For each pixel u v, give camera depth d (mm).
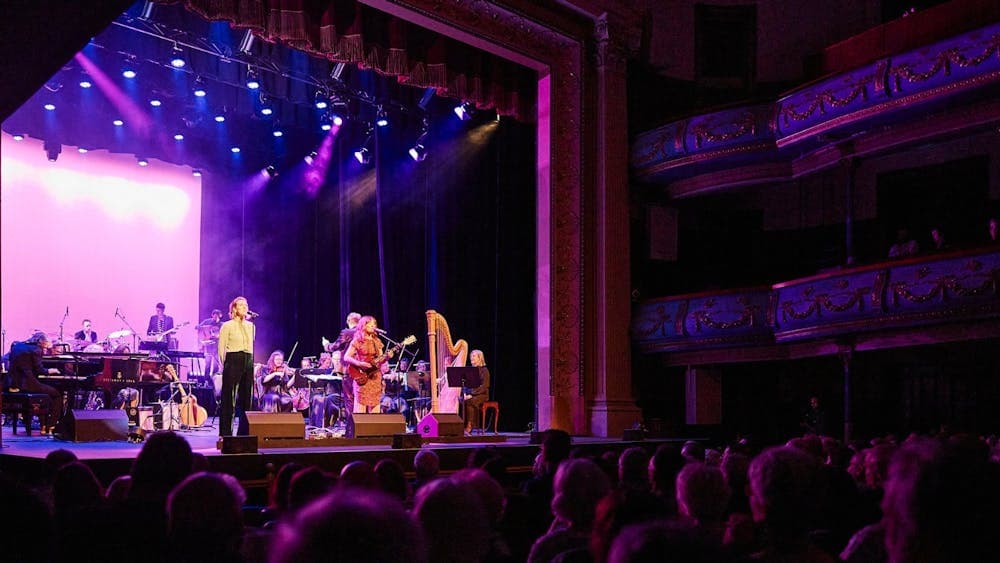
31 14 3242
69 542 1845
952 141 14500
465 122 17844
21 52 3553
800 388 15828
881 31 14445
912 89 12148
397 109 17109
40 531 1695
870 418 14961
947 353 13891
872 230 15398
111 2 3121
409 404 15312
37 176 16859
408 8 12750
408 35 13531
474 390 13758
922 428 14289
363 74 16156
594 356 14531
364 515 1011
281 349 19234
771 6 16719
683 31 16750
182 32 13961
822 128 13391
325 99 15820
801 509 2342
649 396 15688
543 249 14703
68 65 14820
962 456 1583
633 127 15953
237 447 8172
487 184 17594
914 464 1606
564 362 14484
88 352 13172
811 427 14297
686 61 16734
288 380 13539
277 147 18578
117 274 17781
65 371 12477
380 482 3998
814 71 15664
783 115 14008
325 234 19234
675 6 16766
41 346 11609
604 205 14695
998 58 11195
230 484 2275
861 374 15117
